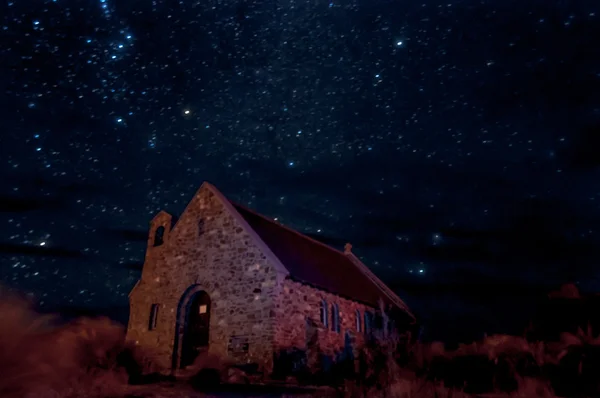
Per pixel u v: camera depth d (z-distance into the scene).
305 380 14.40
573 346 8.83
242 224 18.05
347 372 15.81
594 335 9.91
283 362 15.65
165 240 20.53
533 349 9.34
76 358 7.49
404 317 25.56
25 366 6.01
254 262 17.17
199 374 12.26
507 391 8.65
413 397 8.26
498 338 10.28
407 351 11.62
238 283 17.25
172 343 17.91
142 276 20.59
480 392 8.76
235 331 16.56
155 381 10.79
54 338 6.84
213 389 10.08
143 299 19.98
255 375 14.30
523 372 8.96
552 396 7.93
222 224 18.66
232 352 16.30
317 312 18.05
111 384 8.27
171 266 19.61
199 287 18.48
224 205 18.92
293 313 16.78
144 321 19.45
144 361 12.31
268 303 16.22
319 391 10.12
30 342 6.13
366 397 9.02
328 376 15.57
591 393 7.96
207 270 18.31
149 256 20.77
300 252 20.98
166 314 18.80
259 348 15.77
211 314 17.48
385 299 25.47
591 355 8.51
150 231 21.42
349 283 22.70
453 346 15.41
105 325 9.55
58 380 6.64
